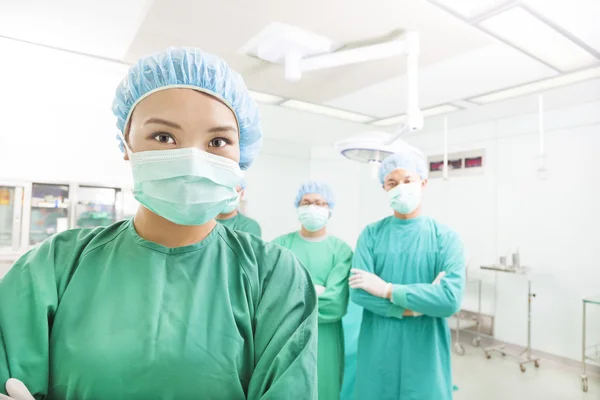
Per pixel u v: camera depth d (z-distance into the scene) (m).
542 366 3.33
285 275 0.71
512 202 3.76
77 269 0.66
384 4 1.62
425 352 1.55
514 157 3.75
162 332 0.61
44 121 3.12
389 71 2.37
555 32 1.81
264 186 5.00
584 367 2.86
